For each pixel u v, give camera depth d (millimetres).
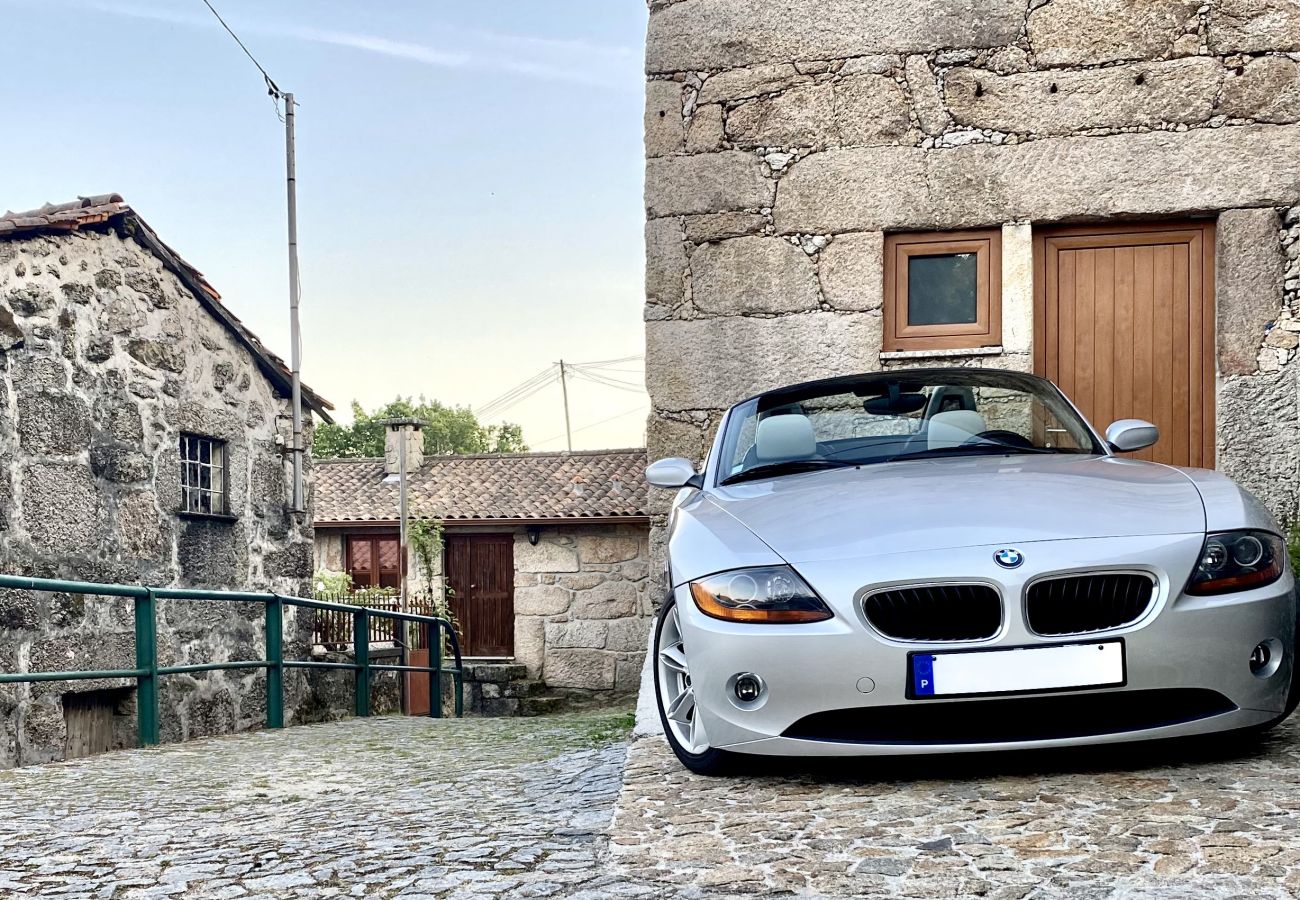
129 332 9406
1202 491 3475
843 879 2480
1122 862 2463
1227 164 6047
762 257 6438
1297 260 5992
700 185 6512
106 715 9070
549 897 2504
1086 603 3094
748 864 2633
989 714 3102
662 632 3809
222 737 7297
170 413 9922
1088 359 6305
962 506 3393
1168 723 3105
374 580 20844
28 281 8320
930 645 3078
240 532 10938
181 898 2693
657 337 6535
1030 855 2551
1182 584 3102
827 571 3188
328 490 22062
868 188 6352
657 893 2480
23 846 3404
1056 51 6203
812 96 6410
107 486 9055
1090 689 3041
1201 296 6207
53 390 8516
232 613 10617
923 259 6430
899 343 6391
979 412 4465
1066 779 3193
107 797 4438
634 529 18906
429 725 8469
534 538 19172
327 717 11969
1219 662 3092
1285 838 2562
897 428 4402
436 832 3316
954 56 6289
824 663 3123
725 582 3309
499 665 19094
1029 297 6219
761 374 6422
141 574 9391
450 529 19922
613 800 3680
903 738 3139
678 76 6562
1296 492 5953
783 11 6441
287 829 3527
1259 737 3594
